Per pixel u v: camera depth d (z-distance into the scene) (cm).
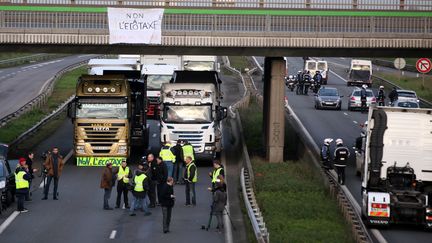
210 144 7675
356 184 6719
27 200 6041
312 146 8488
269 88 7769
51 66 18650
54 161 6069
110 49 7550
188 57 11406
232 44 7319
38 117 10662
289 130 9219
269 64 7881
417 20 7344
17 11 7175
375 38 7331
